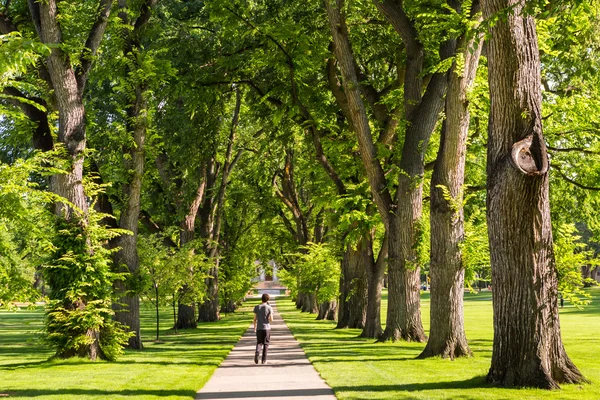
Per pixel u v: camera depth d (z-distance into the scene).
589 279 19.97
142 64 22.81
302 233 47.16
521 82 11.95
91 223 18.97
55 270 18.45
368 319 28.17
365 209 26.11
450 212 18.08
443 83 21.23
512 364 11.84
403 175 22.25
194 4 27.36
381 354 19.55
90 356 18.67
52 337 18.69
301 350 22.31
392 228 22.94
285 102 25.69
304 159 38.53
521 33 11.97
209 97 26.03
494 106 12.20
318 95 26.62
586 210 26.80
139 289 23.70
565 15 16.25
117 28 22.81
